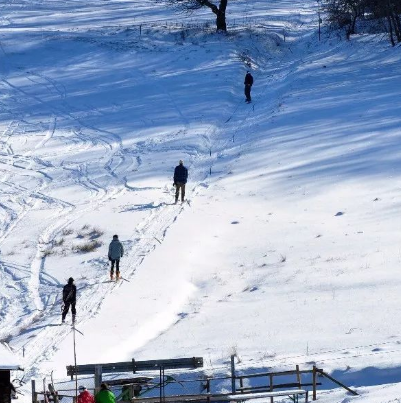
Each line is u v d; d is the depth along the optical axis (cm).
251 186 6931
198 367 3431
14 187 7644
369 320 3978
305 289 4634
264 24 14438
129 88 10688
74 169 8094
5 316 4772
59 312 4725
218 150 8262
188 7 14388
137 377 3384
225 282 4994
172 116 9531
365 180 6650
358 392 2931
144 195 7106
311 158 7356
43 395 3325
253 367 3362
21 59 11881
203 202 6694
